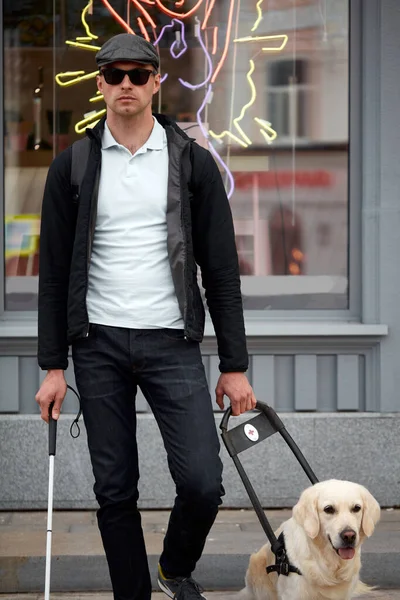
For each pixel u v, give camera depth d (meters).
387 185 7.93
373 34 7.90
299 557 5.00
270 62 8.12
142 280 4.97
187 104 8.12
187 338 5.00
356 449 7.90
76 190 5.00
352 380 7.99
